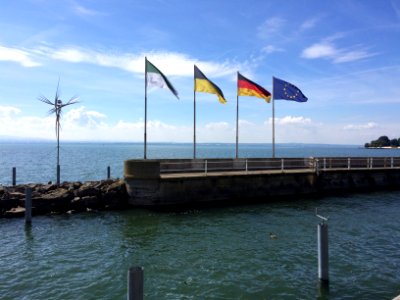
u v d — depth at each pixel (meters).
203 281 11.69
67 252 14.54
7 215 20.17
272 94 33.69
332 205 24.75
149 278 11.94
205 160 26.23
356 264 13.21
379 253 14.54
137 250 14.83
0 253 14.37
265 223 19.39
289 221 19.88
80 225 18.77
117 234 17.16
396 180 33.75
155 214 21.06
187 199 23.64
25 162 72.44
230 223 19.31
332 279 11.82
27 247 15.16
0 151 145.12
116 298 10.50
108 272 12.45
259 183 26.39
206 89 29.94
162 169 24.94
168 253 14.46
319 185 29.14
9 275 12.15
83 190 22.56
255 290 11.02
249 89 32.34
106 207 22.22
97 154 118.38
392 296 10.63
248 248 15.08
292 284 11.44
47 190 23.80
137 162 22.64
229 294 10.76
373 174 32.62
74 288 11.16
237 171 27.67
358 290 11.02
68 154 117.00
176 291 10.96
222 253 14.45
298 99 34.06
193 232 17.53
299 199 26.73
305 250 14.81
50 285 11.37
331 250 14.85
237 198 25.47
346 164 32.47
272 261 13.51
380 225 19.36
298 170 29.19
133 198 22.75
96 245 15.49
